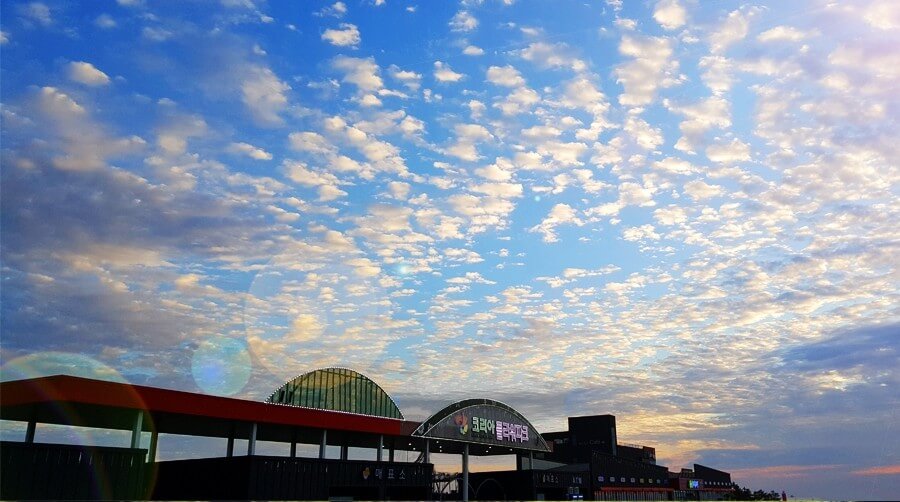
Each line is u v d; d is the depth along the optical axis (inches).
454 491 2888.8
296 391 2618.1
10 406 1749.5
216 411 2001.7
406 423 2561.5
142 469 1742.1
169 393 1902.1
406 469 2378.2
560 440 4950.8
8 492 1481.3
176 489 2094.0
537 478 3243.1
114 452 1695.4
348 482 2164.1
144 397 1845.5
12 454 1508.4
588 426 4862.2
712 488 5516.7
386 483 2293.3
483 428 2871.6
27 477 1521.9
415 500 2213.3
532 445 3174.2
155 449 2369.6
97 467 1654.8
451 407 2738.7
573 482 3671.3
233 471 1946.4
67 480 1590.8
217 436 2620.6
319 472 2085.4
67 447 1612.9
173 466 2133.4
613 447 4741.6
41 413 1930.4
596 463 4101.9
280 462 1998.0
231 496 1920.5
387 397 2952.8
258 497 1903.3
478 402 2883.9
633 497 4384.8
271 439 2716.5
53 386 1690.5
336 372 2778.1
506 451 3324.3
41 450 1560.0
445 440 2677.2
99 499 1637.6
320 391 2696.9
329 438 2687.0
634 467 4569.4
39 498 1530.5
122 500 1680.6
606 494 4042.8
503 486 3260.3
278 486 1969.7
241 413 2063.2
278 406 2172.7
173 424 2234.3
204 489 2010.3
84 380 1729.8
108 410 1870.1
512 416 3073.3
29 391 1708.9
